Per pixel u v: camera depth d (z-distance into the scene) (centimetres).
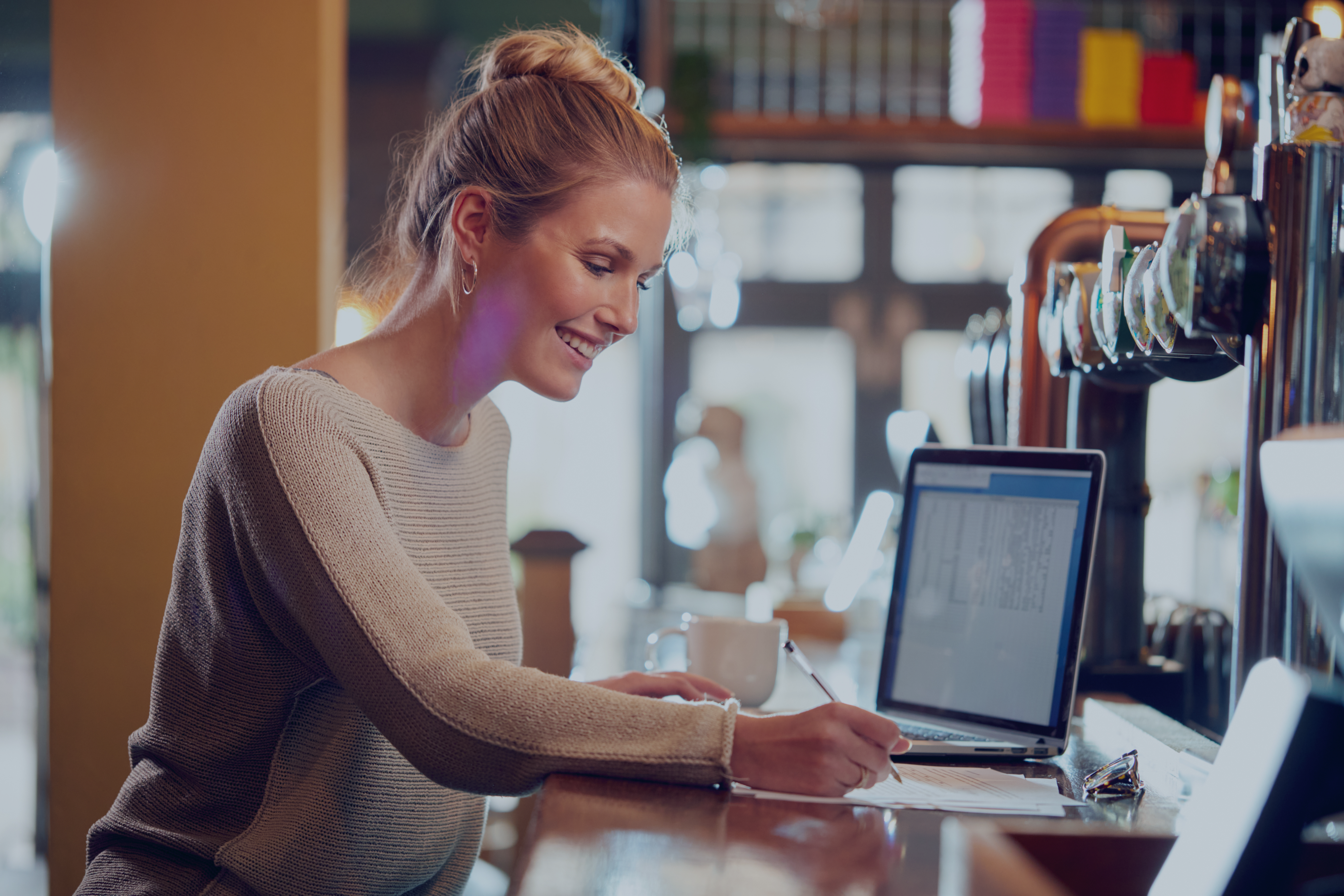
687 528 465
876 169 377
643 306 561
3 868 303
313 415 102
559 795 85
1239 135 110
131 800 111
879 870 73
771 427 557
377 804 112
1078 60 349
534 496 572
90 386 198
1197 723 170
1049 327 145
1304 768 50
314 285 200
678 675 123
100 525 198
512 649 132
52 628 197
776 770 90
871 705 161
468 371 118
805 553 394
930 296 553
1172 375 117
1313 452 49
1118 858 66
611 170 110
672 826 80
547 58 114
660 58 348
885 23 419
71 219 198
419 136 133
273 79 200
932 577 139
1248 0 418
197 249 199
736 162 369
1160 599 186
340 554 94
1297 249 91
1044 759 119
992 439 195
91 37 197
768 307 554
